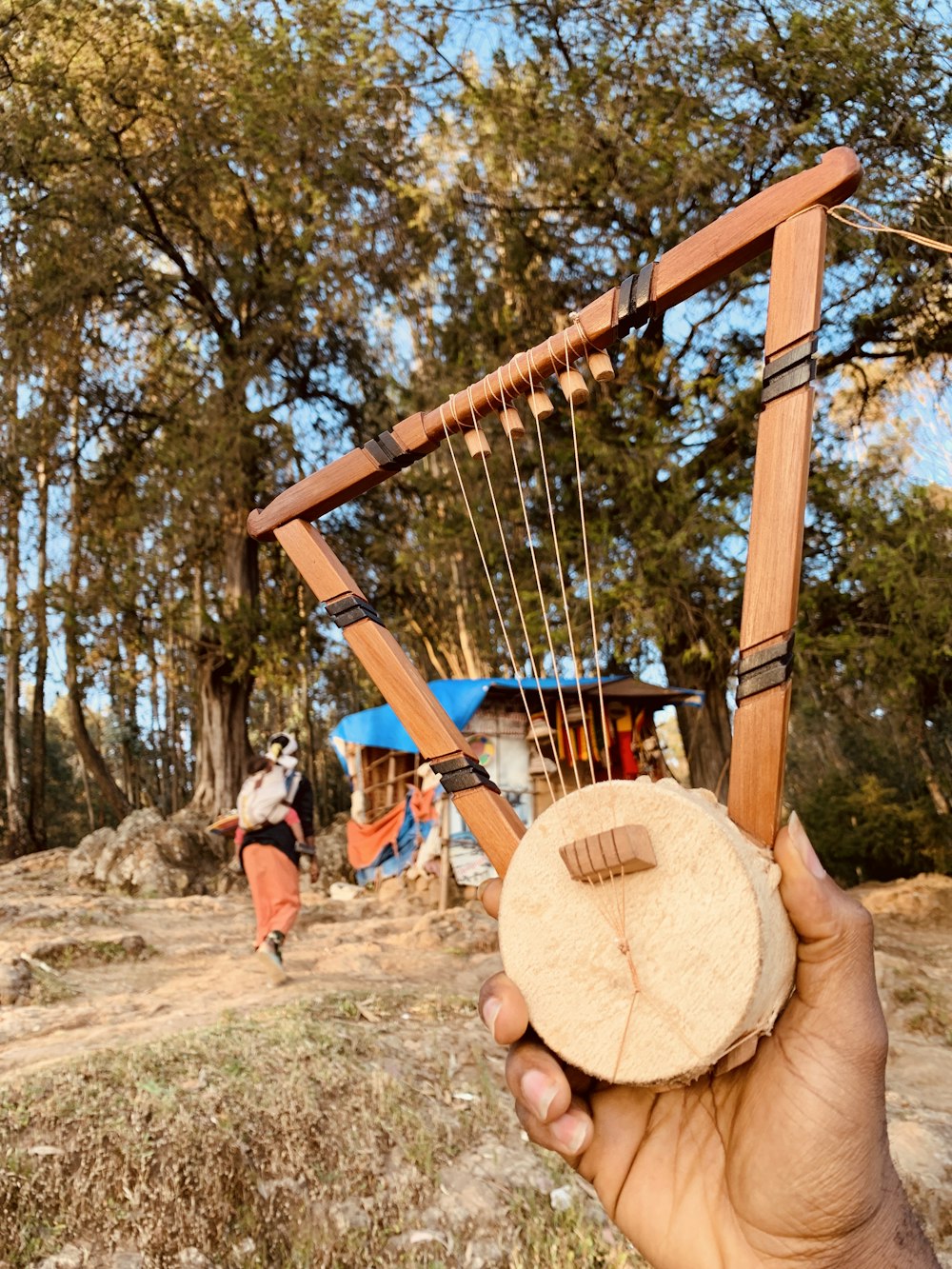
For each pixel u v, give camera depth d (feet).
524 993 3.94
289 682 60.90
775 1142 3.60
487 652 54.95
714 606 38.55
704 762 43.42
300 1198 11.75
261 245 59.62
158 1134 11.69
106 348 61.00
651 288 4.32
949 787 56.13
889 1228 3.56
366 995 18.78
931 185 34.58
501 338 45.03
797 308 3.96
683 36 36.60
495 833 4.47
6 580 67.21
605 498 39.34
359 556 61.57
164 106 56.70
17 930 28.37
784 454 3.88
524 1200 12.37
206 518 57.31
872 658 36.29
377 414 56.24
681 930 3.66
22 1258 10.19
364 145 47.26
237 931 32.17
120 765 124.57
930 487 36.83
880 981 22.62
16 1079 12.57
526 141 37.65
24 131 51.19
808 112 35.17
